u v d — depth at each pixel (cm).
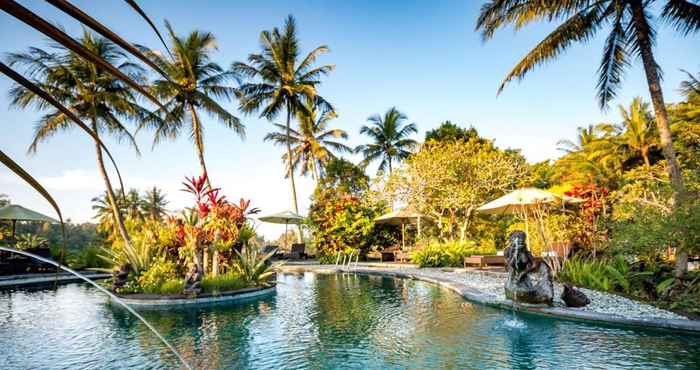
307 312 783
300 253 2388
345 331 624
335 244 2114
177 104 1947
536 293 734
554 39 1127
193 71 2077
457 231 2470
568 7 1074
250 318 731
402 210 2258
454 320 684
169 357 500
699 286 737
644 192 1084
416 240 2194
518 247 762
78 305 887
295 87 2705
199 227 992
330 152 3300
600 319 638
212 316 752
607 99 1188
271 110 2753
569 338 559
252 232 1164
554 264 1127
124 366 470
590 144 2978
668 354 481
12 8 58
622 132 2953
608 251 1042
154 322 704
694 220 756
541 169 3647
